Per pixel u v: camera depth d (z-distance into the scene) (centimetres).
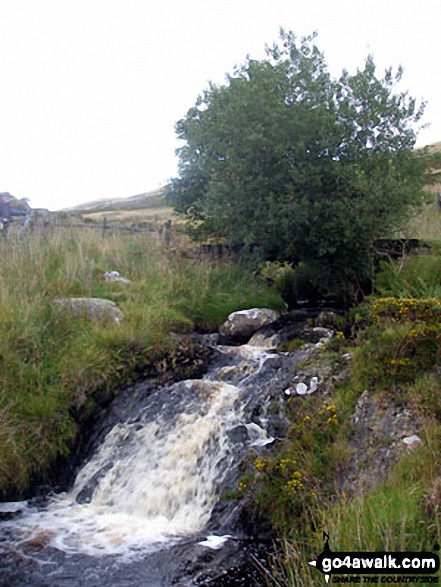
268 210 1187
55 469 827
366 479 620
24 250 1270
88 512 751
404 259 1191
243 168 1196
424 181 1295
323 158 1212
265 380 852
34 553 636
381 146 1237
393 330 750
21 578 589
